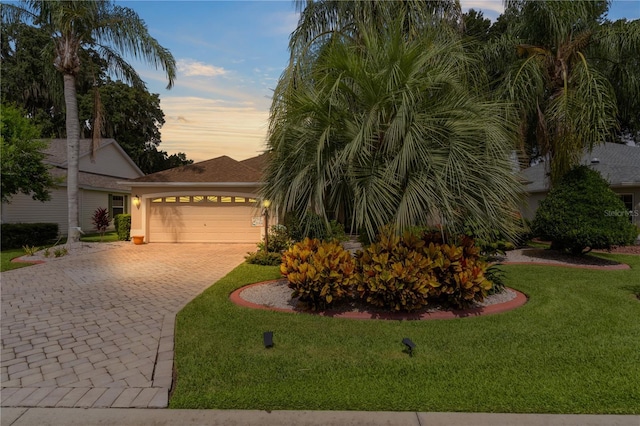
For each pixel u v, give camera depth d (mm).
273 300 5992
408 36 6379
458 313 5145
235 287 6926
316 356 3750
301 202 5297
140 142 32219
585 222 9625
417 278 4871
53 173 16797
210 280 7754
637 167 14344
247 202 14383
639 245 13047
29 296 6414
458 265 5148
